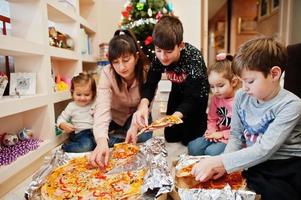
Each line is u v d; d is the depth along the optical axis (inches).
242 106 37.2
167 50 49.5
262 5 171.3
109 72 54.1
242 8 207.5
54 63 71.8
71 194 30.8
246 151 31.9
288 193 29.9
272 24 153.9
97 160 38.3
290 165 32.0
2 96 46.5
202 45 114.4
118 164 38.5
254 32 207.9
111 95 55.4
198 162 34.6
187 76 55.5
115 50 49.4
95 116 49.1
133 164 38.6
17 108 42.7
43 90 54.1
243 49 32.6
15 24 53.7
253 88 31.8
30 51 47.9
